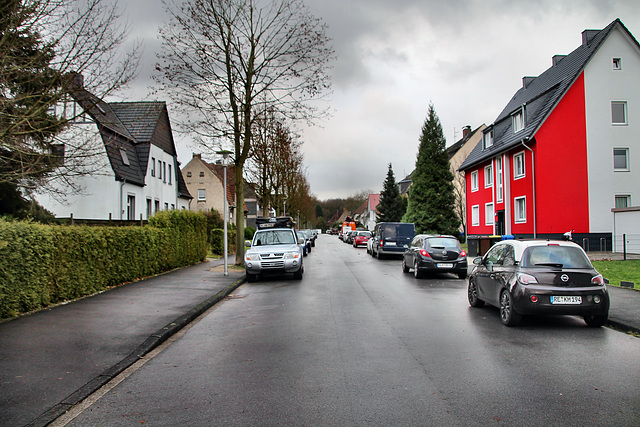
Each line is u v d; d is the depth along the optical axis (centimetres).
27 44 967
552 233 2572
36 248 906
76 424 412
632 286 1195
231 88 1895
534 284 786
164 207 3747
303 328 806
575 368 563
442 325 829
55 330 743
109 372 544
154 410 442
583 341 708
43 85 998
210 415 427
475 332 771
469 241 2662
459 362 591
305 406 444
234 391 490
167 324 806
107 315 877
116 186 2872
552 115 2605
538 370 555
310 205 7700
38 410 432
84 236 1118
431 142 4000
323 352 643
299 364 586
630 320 805
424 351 647
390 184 6481
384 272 1900
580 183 2597
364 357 616
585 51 2777
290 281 1590
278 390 490
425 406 440
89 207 2848
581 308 775
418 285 1446
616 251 2436
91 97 1059
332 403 450
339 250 3956
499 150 3002
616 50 2648
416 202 4038
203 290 1260
